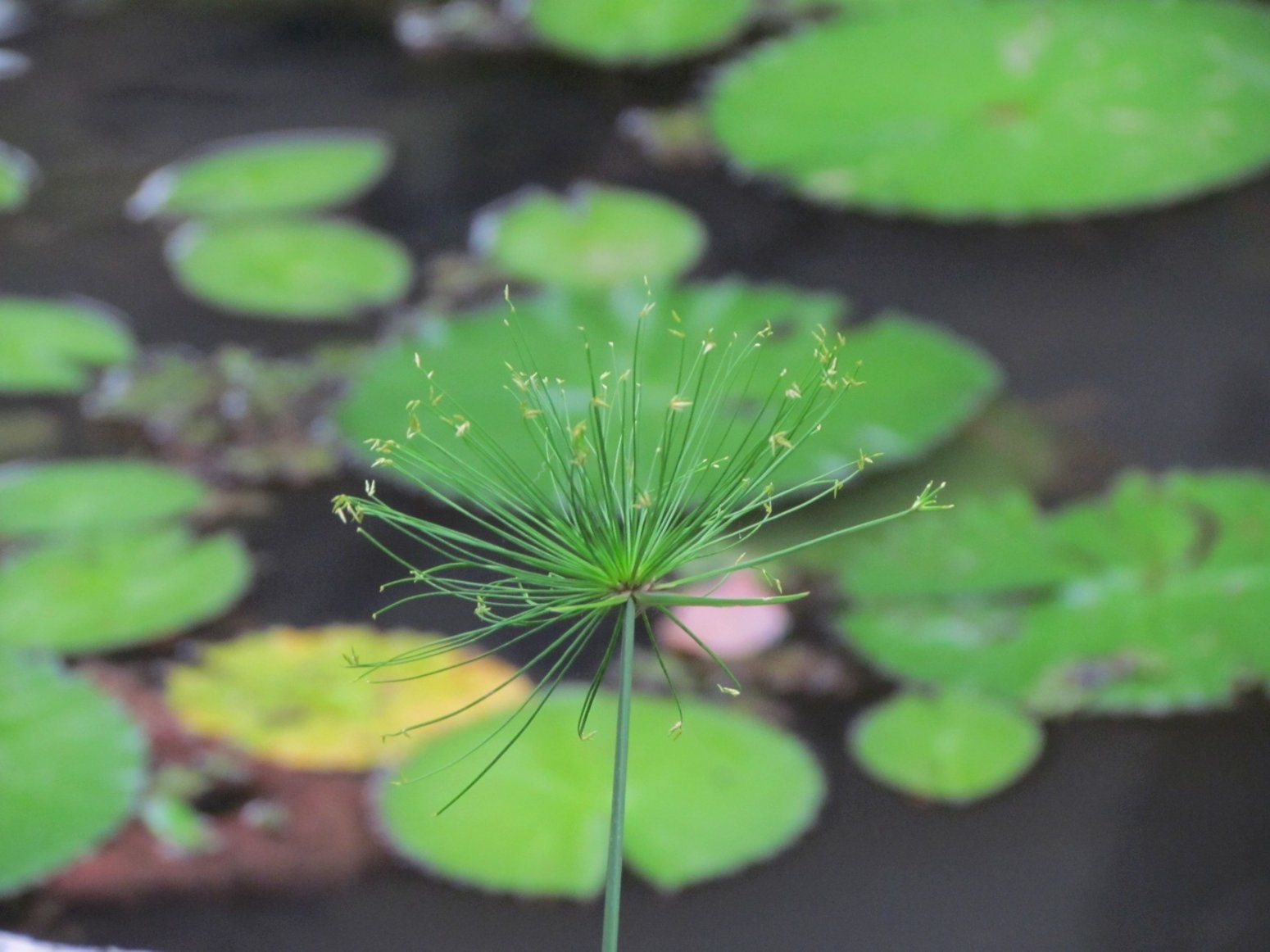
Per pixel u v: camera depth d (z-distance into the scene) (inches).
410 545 176.4
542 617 174.6
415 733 171.8
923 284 183.0
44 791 170.6
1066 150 185.3
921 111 187.6
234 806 170.6
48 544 175.8
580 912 168.9
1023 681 172.4
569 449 94.7
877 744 171.6
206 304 183.3
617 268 183.9
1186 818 170.2
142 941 168.4
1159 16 190.2
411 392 178.5
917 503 91.5
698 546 91.7
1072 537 174.9
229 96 191.8
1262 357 179.9
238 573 175.2
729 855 169.6
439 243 185.5
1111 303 181.9
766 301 180.7
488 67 192.9
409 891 169.2
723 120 189.2
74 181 188.1
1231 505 175.3
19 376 180.4
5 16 196.2
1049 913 169.0
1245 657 172.1
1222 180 183.9
